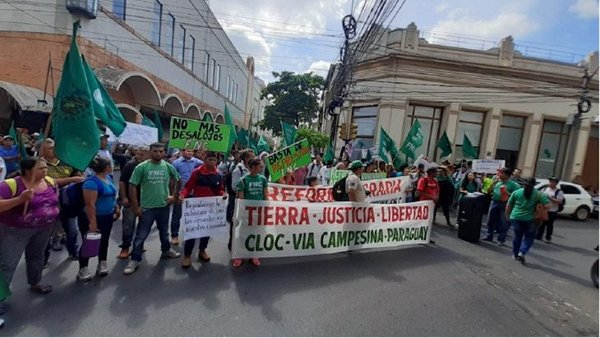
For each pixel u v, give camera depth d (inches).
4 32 520.4
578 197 521.7
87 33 536.1
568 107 743.1
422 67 672.4
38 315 130.3
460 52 686.5
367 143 714.2
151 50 734.5
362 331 136.6
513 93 712.4
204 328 130.1
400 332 138.3
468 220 298.7
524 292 192.2
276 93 1600.6
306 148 283.7
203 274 179.2
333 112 749.3
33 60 518.6
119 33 615.5
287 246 209.3
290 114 1577.3
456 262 234.2
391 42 669.3
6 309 132.4
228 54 1472.7
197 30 1029.8
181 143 276.1
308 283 178.2
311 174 434.0
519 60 713.0
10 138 289.6
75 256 183.8
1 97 496.1
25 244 133.5
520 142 746.8
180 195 185.9
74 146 150.3
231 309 145.3
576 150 759.7
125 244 193.2
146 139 463.2
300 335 130.6
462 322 150.9
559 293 194.9
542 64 722.8
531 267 239.6
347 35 478.3
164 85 810.2
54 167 186.9
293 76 1579.7
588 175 785.6
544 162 762.8
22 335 117.8
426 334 138.4
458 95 690.2
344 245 231.6
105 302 143.1
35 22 514.9
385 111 673.6
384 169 441.4
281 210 205.8
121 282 162.4
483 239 313.4
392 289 179.3
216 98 1317.7
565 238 370.6
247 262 201.3
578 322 160.4
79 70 151.0
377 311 153.9
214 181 192.7
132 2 663.1
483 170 471.8
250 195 197.9
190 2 952.9
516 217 249.3
